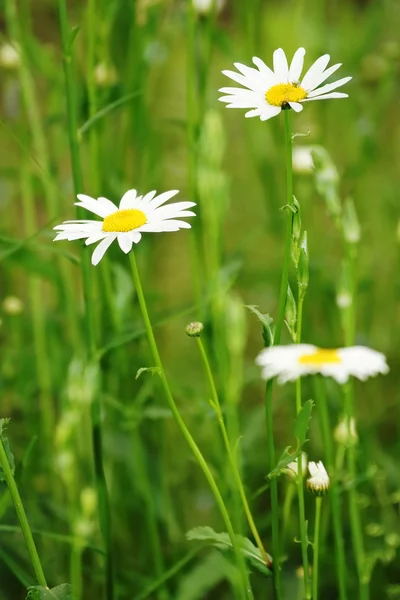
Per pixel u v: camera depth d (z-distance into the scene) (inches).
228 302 45.8
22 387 52.4
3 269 60.7
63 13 43.6
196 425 55.2
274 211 56.7
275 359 37.1
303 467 40.9
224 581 50.9
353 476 43.7
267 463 52.8
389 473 49.3
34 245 43.7
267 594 48.1
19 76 51.9
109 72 50.4
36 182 51.9
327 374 36.8
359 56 59.7
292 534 49.8
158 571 47.4
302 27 60.8
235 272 49.3
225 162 85.7
